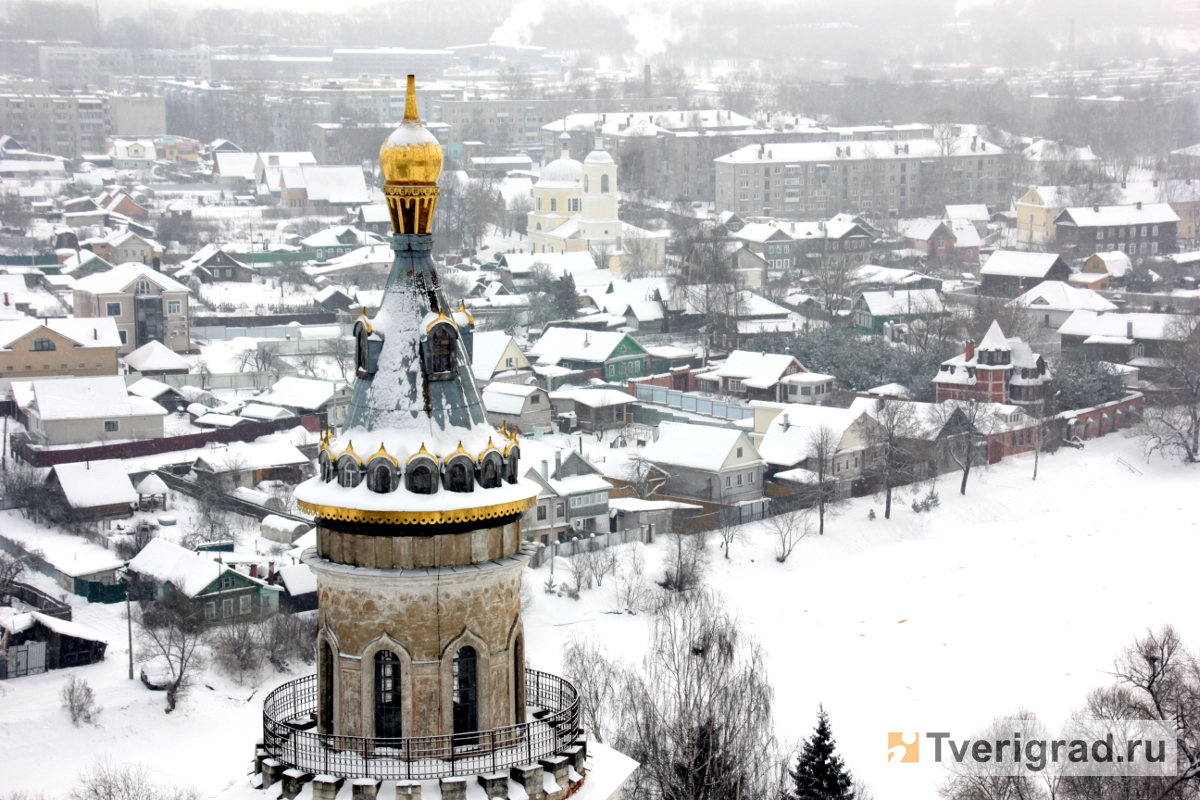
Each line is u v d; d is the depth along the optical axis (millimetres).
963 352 184000
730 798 58719
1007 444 152500
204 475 134250
